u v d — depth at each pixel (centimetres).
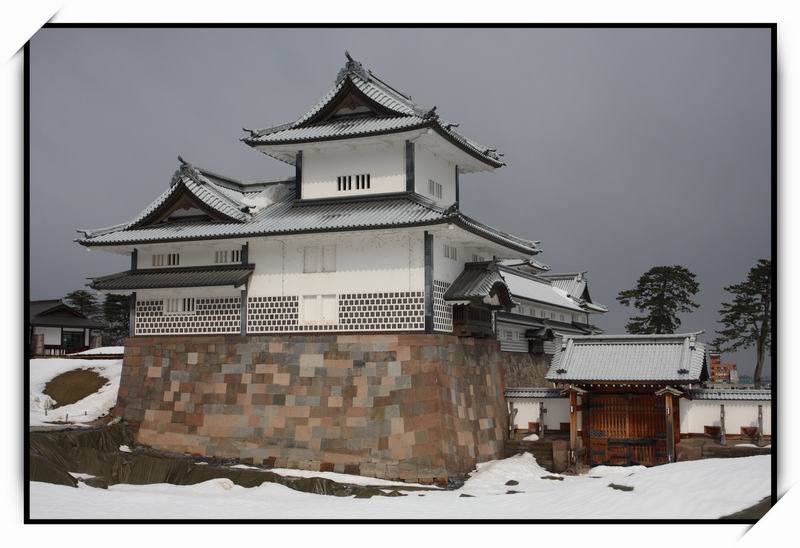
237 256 4962
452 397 4497
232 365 4747
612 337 4922
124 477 4406
